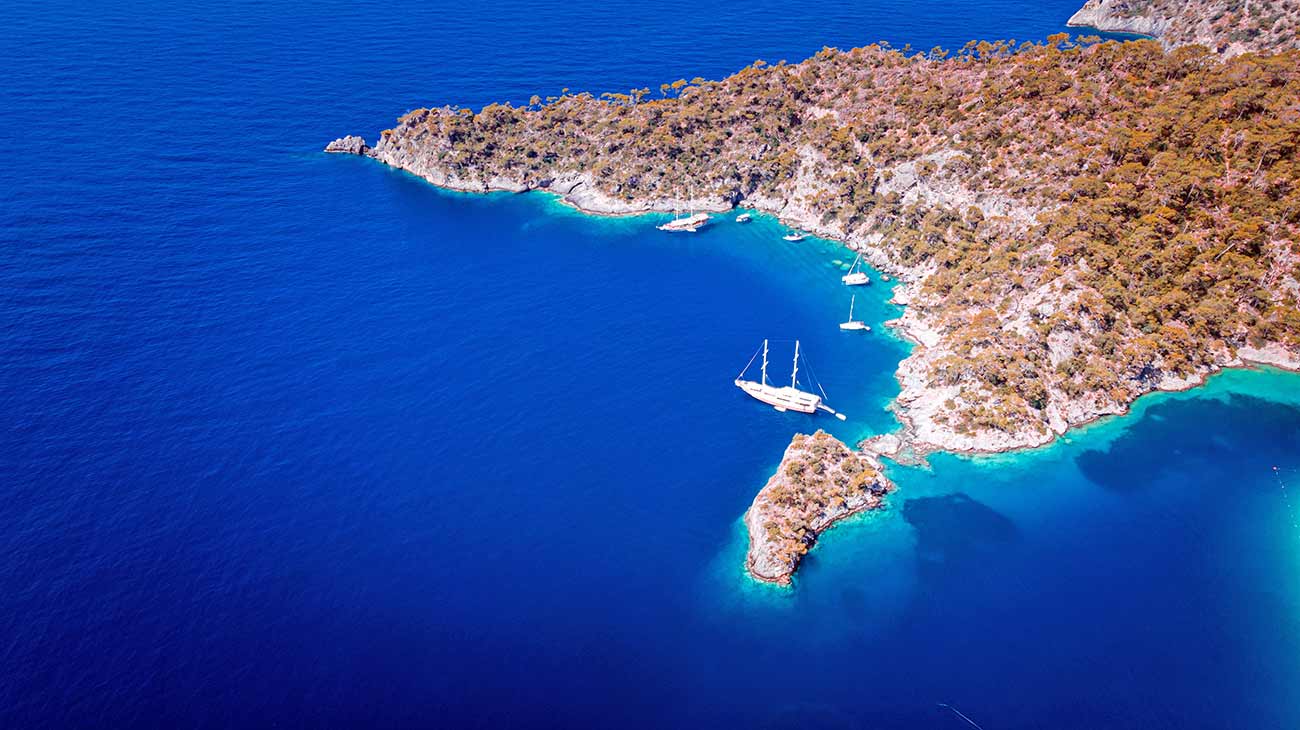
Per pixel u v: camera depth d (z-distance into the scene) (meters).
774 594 118.31
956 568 123.06
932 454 144.75
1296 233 165.25
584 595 117.00
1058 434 147.38
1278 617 115.50
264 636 109.12
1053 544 127.31
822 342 175.88
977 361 151.00
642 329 179.50
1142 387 156.88
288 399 154.00
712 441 147.00
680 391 159.62
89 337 170.62
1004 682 106.75
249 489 133.00
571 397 157.00
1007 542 127.56
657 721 101.06
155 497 130.62
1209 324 163.88
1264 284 165.62
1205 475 139.88
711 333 178.50
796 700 104.00
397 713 100.44
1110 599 118.31
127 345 168.62
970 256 183.62
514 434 147.00
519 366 165.75
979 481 139.12
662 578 120.19
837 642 111.69
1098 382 152.50
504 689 103.81
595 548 124.50
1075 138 193.12
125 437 143.25
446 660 107.06
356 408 152.12
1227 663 109.31
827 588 119.56
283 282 194.50
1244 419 151.25
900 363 168.50
